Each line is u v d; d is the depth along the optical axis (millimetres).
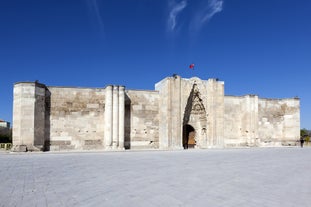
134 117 31906
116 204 6848
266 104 38531
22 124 26344
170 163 15391
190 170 12570
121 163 15320
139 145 31766
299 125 39469
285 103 39531
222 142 33375
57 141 28812
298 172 12055
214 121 33156
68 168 13117
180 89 32156
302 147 35906
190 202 7031
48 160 16875
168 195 7758
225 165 14508
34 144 26734
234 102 36656
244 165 14555
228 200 7223
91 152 25125
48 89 28984
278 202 7027
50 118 28797
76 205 6758
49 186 8938
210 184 9289
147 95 32781
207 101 33531
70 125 29438
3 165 14211
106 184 9273
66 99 29562
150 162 15891
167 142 30766
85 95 30266
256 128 36625
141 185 9109
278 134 38750
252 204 6844
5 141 51531
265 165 14578
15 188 8641
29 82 26953
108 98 29828
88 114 30156
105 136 29844
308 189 8562
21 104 26516
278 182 9680
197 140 34406
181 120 31859
